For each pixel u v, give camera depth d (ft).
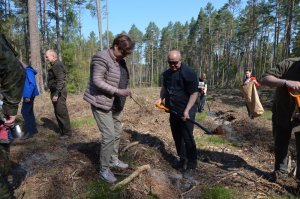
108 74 12.80
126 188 13.01
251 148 19.76
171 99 15.37
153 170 14.33
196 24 209.36
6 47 8.71
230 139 22.11
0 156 9.41
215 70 227.40
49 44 93.04
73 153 16.96
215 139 21.43
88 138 20.81
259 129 25.48
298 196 12.84
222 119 30.27
